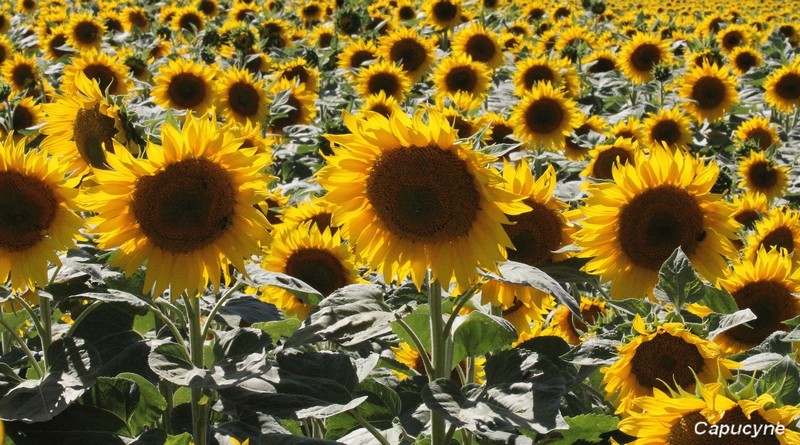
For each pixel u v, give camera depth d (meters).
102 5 20.00
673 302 3.69
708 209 4.40
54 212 4.02
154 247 3.87
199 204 3.81
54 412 3.70
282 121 11.01
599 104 14.05
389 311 3.52
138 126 4.65
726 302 4.05
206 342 4.48
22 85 11.66
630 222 4.41
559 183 6.83
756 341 4.39
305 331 3.40
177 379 3.59
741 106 13.20
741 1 35.78
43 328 4.37
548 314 5.84
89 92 4.77
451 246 3.63
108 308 4.29
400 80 11.60
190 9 17.61
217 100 9.80
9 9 22.20
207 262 3.89
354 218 3.71
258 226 3.88
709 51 14.55
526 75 12.29
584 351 3.57
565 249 4.39
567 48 15.37
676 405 2.65
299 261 5.50
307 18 19.91
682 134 10.76
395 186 3.60
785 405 2.68
